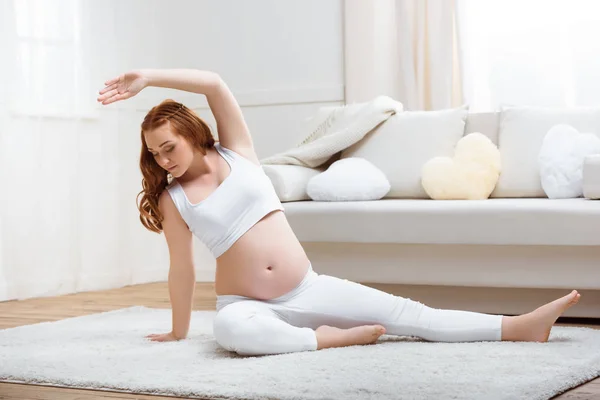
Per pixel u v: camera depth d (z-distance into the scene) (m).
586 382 1.92
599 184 3.06
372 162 3.83
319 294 2.35
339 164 3.67
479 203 3.16
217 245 2.36
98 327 2.93
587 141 3.37
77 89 4.46
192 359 2.19
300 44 4.82
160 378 1.97
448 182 3.52
